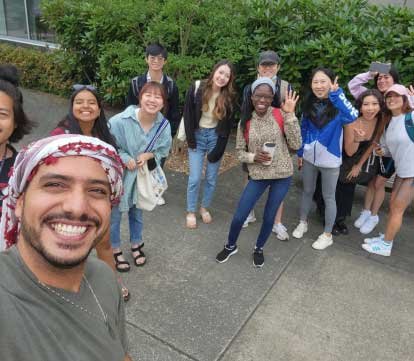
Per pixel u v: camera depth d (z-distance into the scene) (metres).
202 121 3.76
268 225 3.34
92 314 1.09
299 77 5.24
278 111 3.19
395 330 2.89
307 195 3.82
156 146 3.07
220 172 5.20
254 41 5.40
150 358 2.55
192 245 3.74
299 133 3.13
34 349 0.92
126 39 5.88
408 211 4.47
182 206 4.41
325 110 3.40
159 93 2.86
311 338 2.78
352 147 3.64
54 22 6.84
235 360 2.58
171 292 3.13
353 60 4.95
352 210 4.51
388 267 3.59
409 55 4.84
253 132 3.14
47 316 0.97
